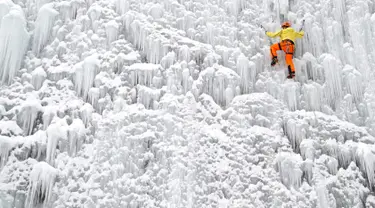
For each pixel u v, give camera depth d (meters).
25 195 5.18
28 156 5.50
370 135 6.36
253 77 6.88
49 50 6.58
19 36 6.27
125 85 6.30
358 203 5.60
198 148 5.82
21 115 5.76
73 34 6.73
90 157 5.60
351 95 6.82
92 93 6.14
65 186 5.35
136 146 5.71
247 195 5.48
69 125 5.83
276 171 5.76
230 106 6.41
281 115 6.36
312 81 6.91
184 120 6.05
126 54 6.62
